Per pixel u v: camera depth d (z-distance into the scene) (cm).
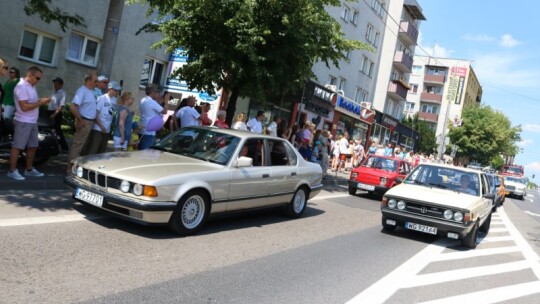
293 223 834
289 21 1137
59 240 515
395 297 503
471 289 574
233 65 1147
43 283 398
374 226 945
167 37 1291
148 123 900
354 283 532
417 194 843
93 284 414
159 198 566
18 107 714
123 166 601
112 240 549
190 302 408
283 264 568
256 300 436
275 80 1223
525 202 2895
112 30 998
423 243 836
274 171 770
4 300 355
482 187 911
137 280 441
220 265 526
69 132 1359
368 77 3425
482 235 1059
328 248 689
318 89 2373
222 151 701
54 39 1546
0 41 1377
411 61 4238
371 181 1392
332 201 1232
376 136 3581
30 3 1050
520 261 788
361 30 3144
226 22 1100
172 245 571
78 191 604
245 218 812
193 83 1305
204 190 632
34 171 780
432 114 6594
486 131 5738
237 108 1945
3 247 465
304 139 1588
